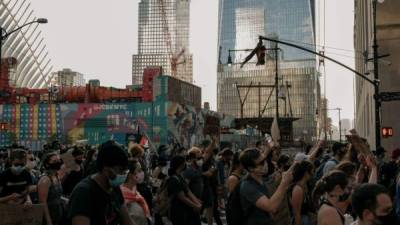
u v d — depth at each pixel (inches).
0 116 3494.1
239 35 6574.8
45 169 334.6
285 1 6481.3
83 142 1460.4
